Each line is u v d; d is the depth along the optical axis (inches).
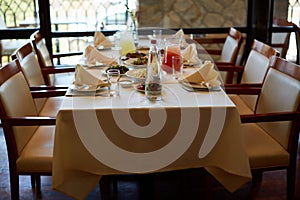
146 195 92.7
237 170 76.5
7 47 152.6
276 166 84.3
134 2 161.0
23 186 104.7
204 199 96.7
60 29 155.7
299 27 163.8
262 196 99.2
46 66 123.5
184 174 96.3
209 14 164.4
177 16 163.6
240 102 111.4
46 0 150.3
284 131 84.4
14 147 81.6
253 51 114.0
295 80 84.0
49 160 81.7
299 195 99.4
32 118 80.3
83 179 79.1
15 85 87.2
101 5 157.9
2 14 151.9
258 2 159.8
